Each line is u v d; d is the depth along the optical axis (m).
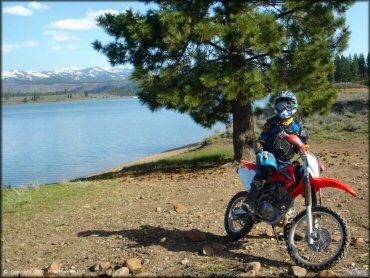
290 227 5.24
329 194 8.95
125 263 5.39
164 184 11.97
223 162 16.02
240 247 6.03
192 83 13.53
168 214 8.22
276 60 13.66
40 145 53.62
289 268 4.93
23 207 9.84
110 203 9.69
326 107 14.80
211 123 16.84
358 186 9.52
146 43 14.42
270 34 12.47
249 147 14.95
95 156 38.12
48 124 109.25
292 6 13.41
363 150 15.24
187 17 12.73
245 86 12.80
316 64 13.45
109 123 95.19
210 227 7.11
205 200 9.29
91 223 7.99
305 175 5.17
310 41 13.92
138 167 18.69
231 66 13.17
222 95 14.68
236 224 6.77
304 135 5.54
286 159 5.50
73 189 11.91
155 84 13.66
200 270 5.18
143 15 14.38
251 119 15.05
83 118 129.25
